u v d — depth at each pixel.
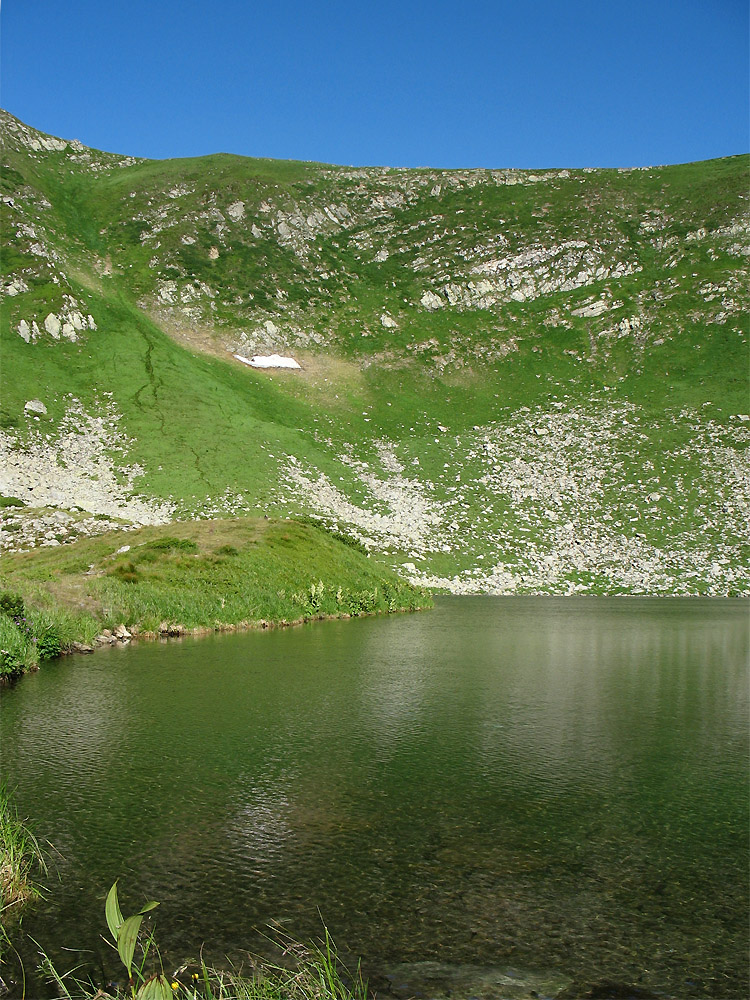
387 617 51.38
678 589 82.25
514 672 27.67
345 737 17.45
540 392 137.25
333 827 11.95
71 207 186.00
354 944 8.55
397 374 144.25
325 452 111.19
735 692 24.19
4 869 9.91
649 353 145.88
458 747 16.78
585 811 12.82
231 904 9.44
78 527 71.75
